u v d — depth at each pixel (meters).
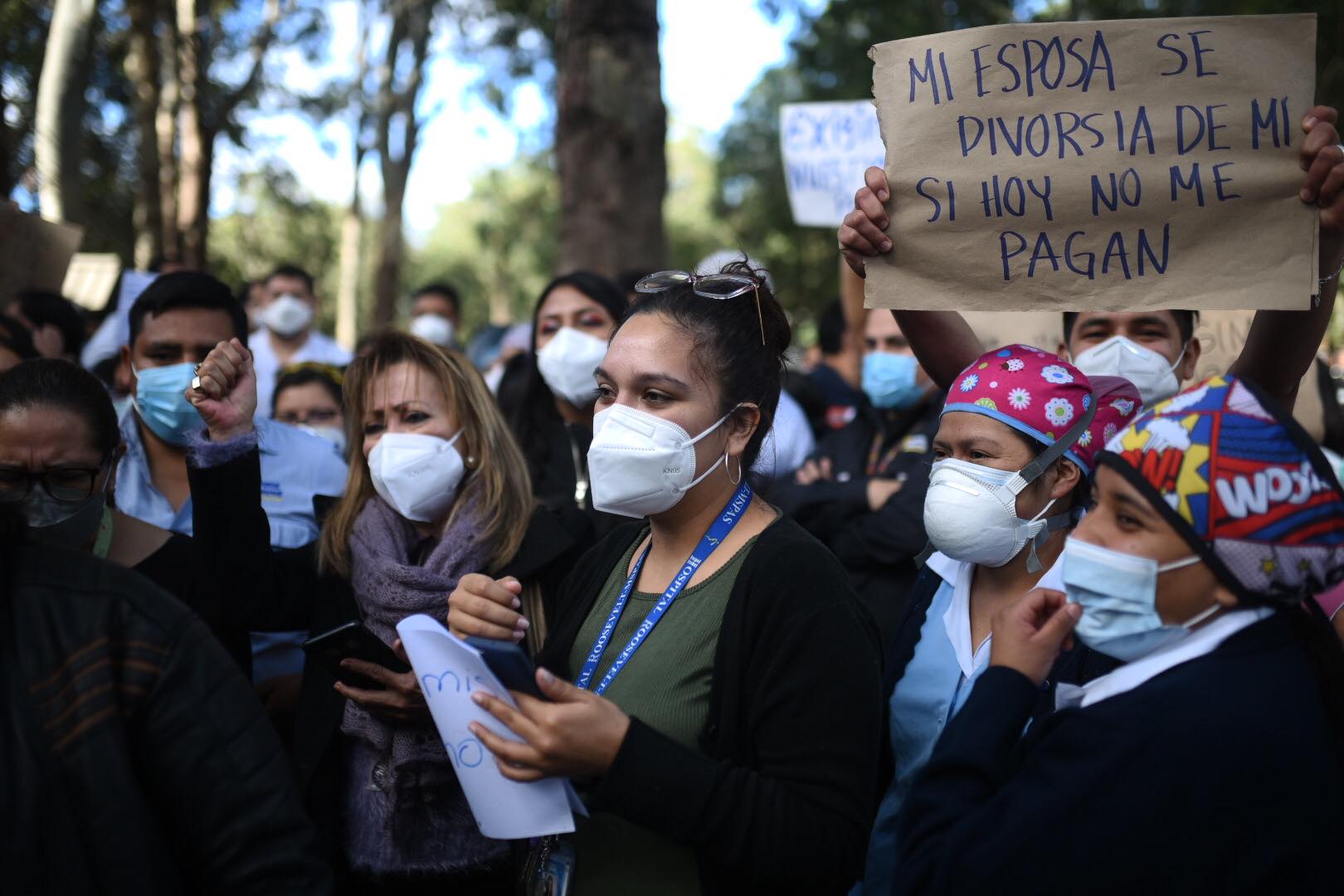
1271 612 1.73
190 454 2.63
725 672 2.00
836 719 1.92
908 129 2.26
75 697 1.57
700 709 2.03
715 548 2.16
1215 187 2.10
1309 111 2.06
